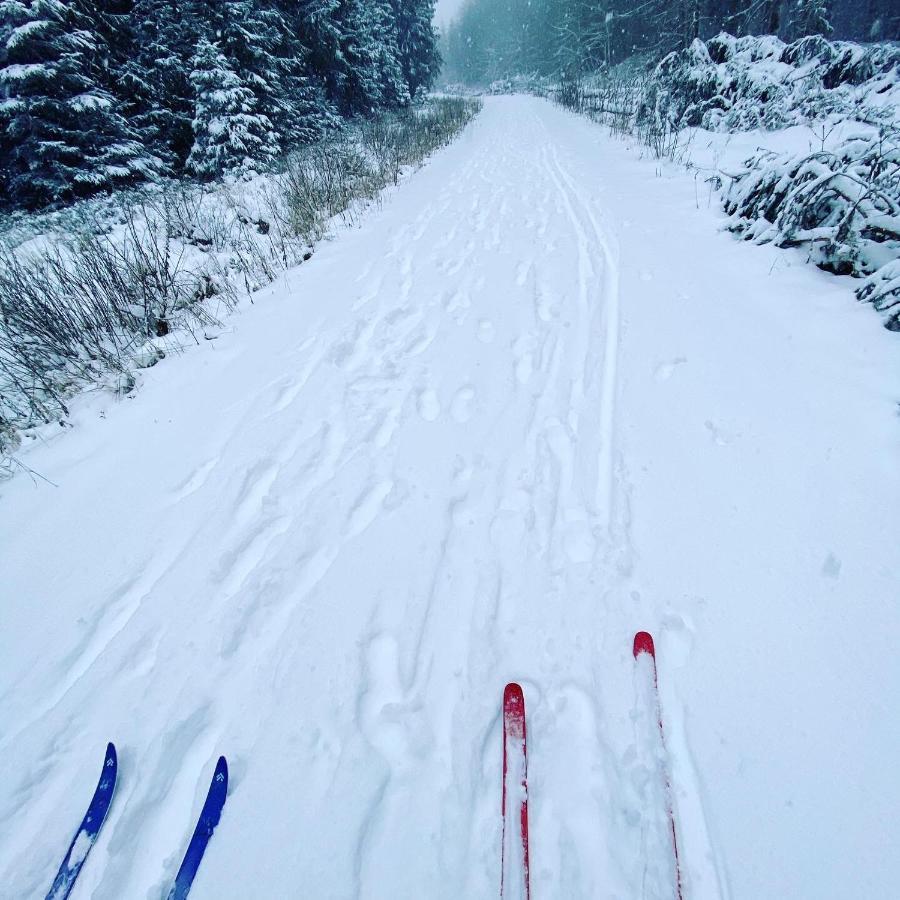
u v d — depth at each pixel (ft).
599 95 53.62
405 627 6.19
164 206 20.38
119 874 4.49
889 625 5.33
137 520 8.01
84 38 23.63
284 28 36.42
